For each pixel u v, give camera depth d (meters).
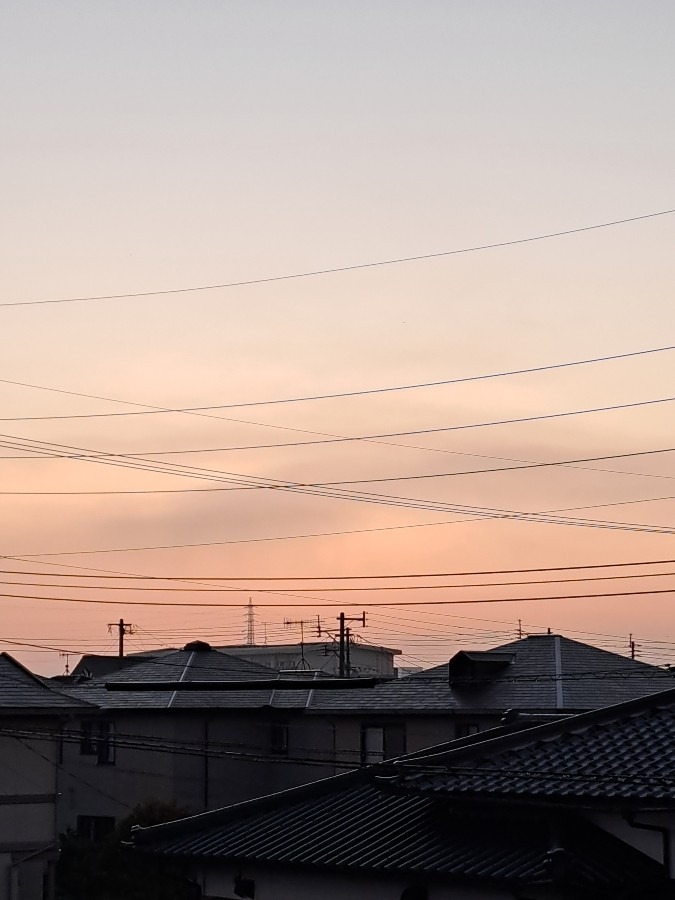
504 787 12.99
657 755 13.38
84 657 62.16
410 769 14.40
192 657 45.88
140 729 42.50
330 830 14.58
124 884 33.81
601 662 41.00
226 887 14.70
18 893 27.73
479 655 40.66
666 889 11.78
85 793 42.31
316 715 42.12
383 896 13.06
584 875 11.34
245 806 15.96
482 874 11.90
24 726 28.59
